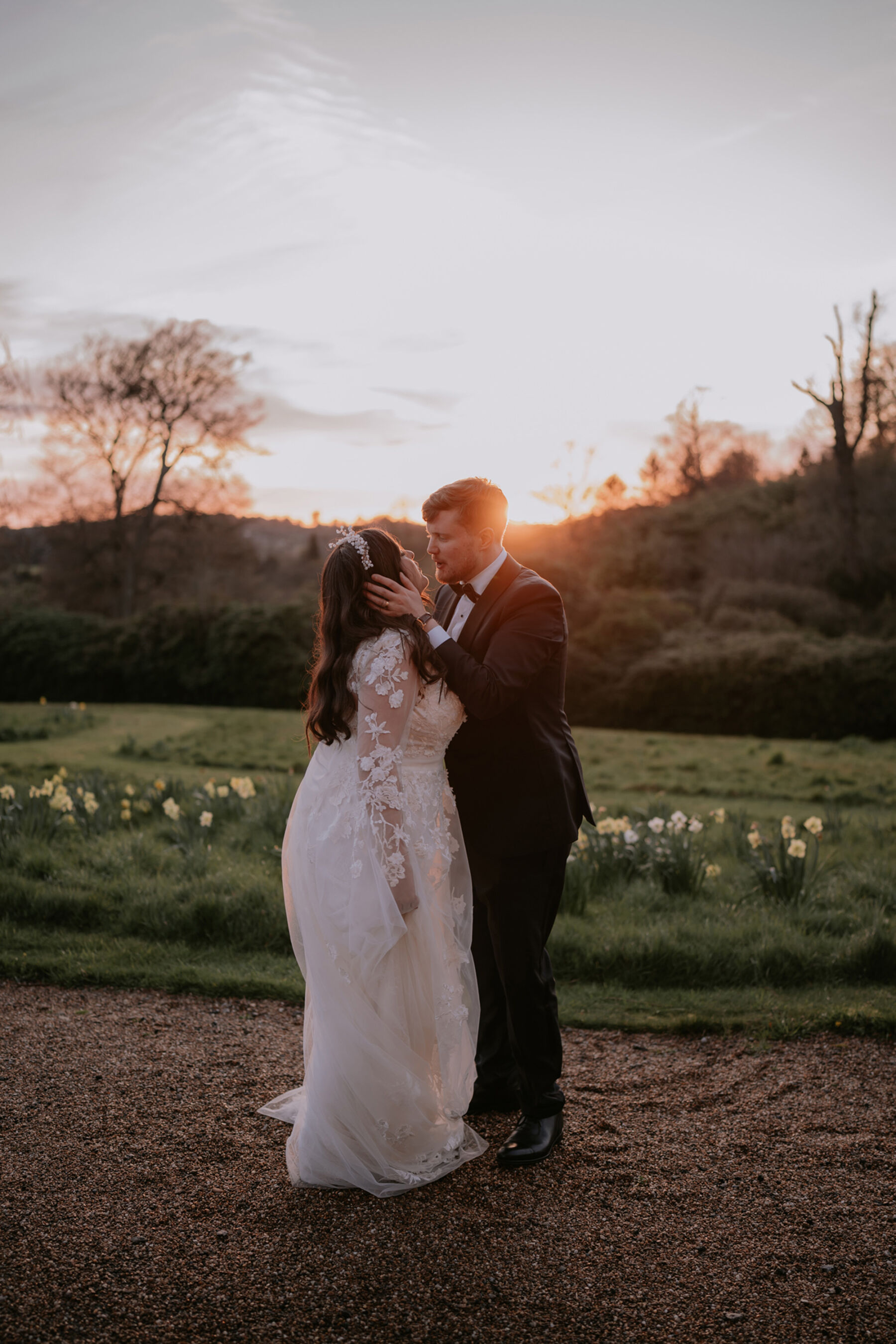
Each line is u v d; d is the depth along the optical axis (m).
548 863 2.96
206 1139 2.94
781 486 45.41
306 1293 2.19
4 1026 3.87
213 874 5.90
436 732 2.83
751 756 15.66
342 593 2.75
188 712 23.88
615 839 6.31
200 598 31.83
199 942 5.06
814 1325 2.10
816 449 42.88
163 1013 4.11
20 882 5.44
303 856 2.76
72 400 34.34
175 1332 2.04
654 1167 2.84
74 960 4.67
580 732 20.52
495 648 2.84
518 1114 3.24
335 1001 2.66
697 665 25.47
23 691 31.84
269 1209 2.55
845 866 6.76
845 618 32.16
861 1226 2.50
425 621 2.78
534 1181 2.75
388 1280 2.25
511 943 2.91
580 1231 2.48
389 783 2.64
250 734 16.34
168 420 35.56
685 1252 2.38
